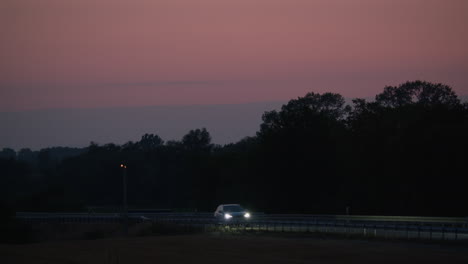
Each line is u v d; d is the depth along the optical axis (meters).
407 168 92.06
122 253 47.59
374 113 110.94
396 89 138.38
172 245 52.59
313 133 114.50
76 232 93.19
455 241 46.88
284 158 114.19
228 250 47.50
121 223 94.31
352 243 49.22
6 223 91.50
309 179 112.12
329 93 152.88
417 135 91.50
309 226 65.44
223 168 137.88
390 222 67.56
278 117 122.25
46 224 102.94
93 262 43.09
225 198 130.12
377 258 39.72
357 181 103.81
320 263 38.75
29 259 46.84
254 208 119.12
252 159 122.31
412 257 39.38
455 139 86.81
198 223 75.81
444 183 88.31
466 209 86.38
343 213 103.75
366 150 101.62
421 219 63.62
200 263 40.66
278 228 65.75
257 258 42.16
